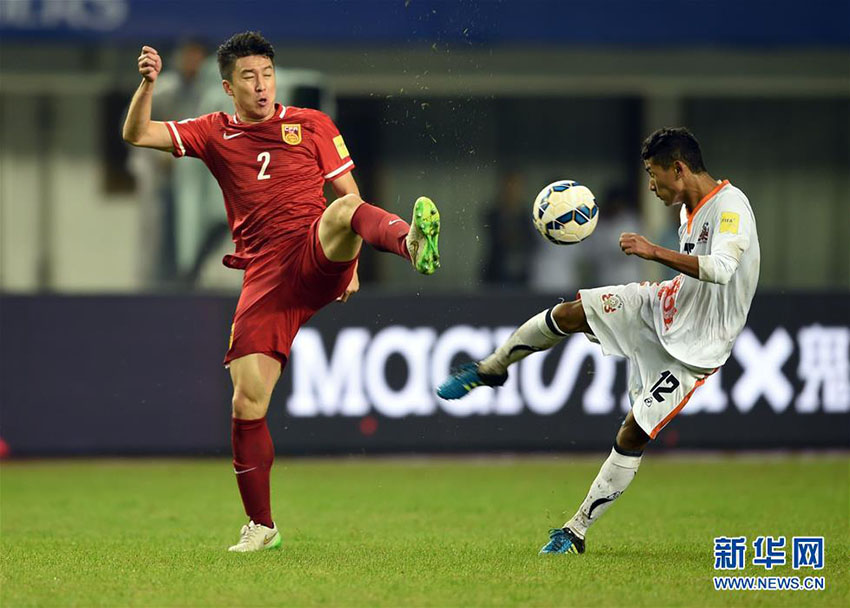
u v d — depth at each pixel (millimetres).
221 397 41812
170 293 41750
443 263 49875
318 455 44625
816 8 47688
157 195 48531
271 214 24031
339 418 41562
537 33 47125
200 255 48469
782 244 52625
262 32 45875
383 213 22188
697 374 23109
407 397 41781
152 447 41656
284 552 24266
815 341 42625
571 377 42188
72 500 35406
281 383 41469
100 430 41531
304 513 32562
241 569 21969
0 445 41250
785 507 32781
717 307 22891
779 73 51688
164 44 46469
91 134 49438
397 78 48750
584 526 24000
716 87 51688
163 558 23516
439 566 22266
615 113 51312
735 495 35375
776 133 52219
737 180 52312
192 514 32656
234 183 24234
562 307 23703
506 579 20844
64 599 19281
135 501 35219
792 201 52531
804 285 52719
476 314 42000
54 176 49531
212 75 45938
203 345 41812
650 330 23250
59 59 48938
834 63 51719
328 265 23281
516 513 32469
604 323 23422
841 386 42688
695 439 42406
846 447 42719
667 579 20969
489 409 42000
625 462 23484
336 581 20703
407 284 49625
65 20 45281
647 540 26516
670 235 50719
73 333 41531
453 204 49844
